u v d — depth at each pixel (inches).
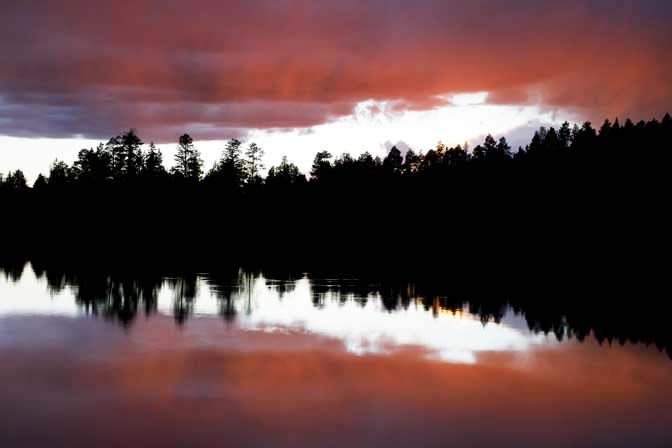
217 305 1370.6
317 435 565.0
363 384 728.3
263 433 567.2
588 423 617.3
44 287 1685.5
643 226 2748.5
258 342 956.0
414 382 743.7
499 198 3708.2
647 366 853.8
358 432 575.2
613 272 2338.8
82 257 2910.9
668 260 2469.2
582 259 2704.2
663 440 577.3
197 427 578.6
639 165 3080.7
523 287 1873.8
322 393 689.6
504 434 582.6
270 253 3403.1
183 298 1483.8
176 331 1036.5
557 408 661.3
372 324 1152.8
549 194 3356.3
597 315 1331.2
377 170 4813.0
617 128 3686.0
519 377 782.5
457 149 4881.9
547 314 1332.4
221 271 2326.5
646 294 1727.4
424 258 3068.4
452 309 1385.3
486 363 853.2
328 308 1362.0
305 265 2684.5
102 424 584.1
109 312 1235.9
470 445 553.9
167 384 713.0
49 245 3718.0
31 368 773.9
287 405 645.9
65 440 546.3
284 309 1330.0
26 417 600.7
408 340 1002.1
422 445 550.0
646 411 655.8
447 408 650.2
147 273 2176.4
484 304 1485.0
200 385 711.1
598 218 2967.5
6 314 1198.9
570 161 3523.6
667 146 3120.1
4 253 3120.1
